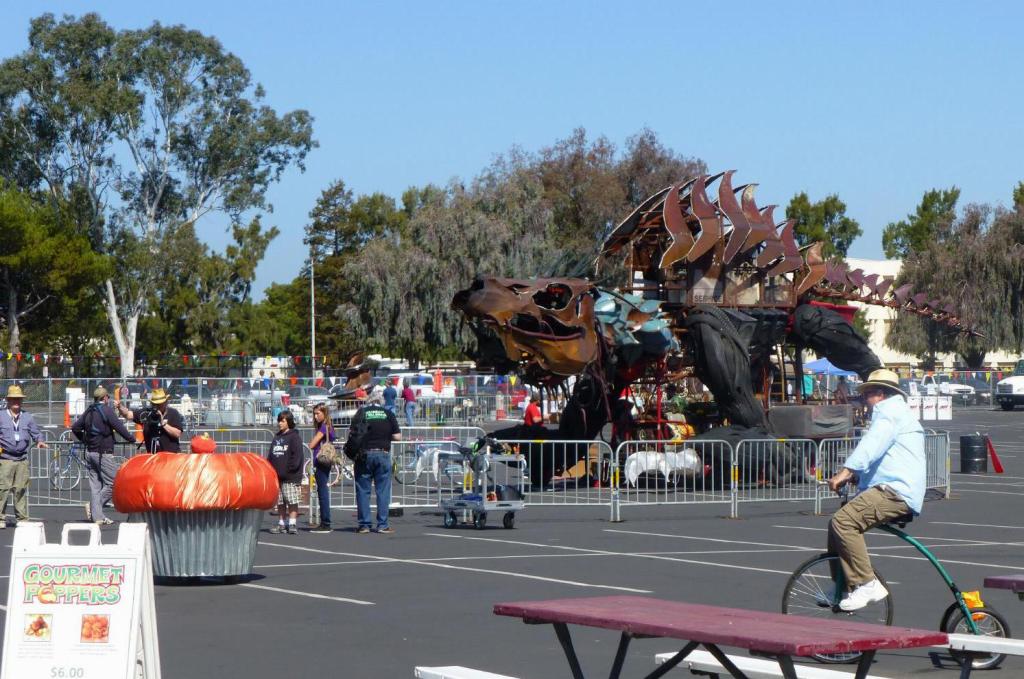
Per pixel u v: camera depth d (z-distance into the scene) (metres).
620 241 25.86
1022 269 72.62
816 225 114.94
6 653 6.87
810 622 6.56
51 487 23.81
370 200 98.62
